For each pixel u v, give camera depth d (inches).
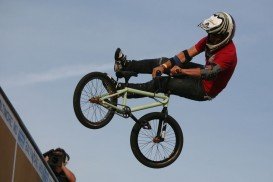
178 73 571.2
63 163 606.9
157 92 594.6
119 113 587.2
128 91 584.4
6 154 484.7
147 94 589.0
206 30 576.7
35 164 547.2
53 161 601.0
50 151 605.3
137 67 584.1
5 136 483.2
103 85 581.6
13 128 500.4
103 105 579.2
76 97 572.1
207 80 584.1
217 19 574.9
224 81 586.2
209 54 587.2
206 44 585.9
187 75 575.2
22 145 519.8
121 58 581.0
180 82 591.5
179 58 586.2
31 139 539.5
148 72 587.2
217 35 579.2
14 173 502.0
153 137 601.6
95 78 577.9
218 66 575.8
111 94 582.2
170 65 584.4
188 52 588.1
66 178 604.1
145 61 585.9
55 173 600.4
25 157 525.0
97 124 580.7
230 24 575.2
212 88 588.4
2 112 478.3
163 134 601.0
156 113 598.5
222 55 578.2
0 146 473.1
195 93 590.6
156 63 584.7
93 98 575.8
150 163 603.2
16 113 506.9
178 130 608.1
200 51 590.2
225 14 577.9
